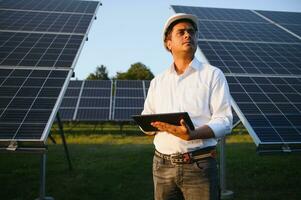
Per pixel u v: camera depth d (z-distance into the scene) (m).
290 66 11.06
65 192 8.54
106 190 8.73
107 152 14.56
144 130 3.41
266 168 11.20
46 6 14.88
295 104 8.62
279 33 14.55
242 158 13.04
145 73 58.25
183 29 3.36
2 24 12.21
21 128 6.31
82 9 14.60
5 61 9.18
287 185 9.28
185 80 3.38
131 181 9.60
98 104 22.89
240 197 8.22
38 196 8.25
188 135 2.90
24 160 12.99
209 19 15.46
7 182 9.59
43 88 7.80
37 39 10.91
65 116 21.45
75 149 15.69
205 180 3.15
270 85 9.60
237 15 16.86
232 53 11.70
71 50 10.06
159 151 3.39
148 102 3.72
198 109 3.26
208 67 3.38
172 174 3.26
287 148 6.86
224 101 3.23
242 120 7.72
